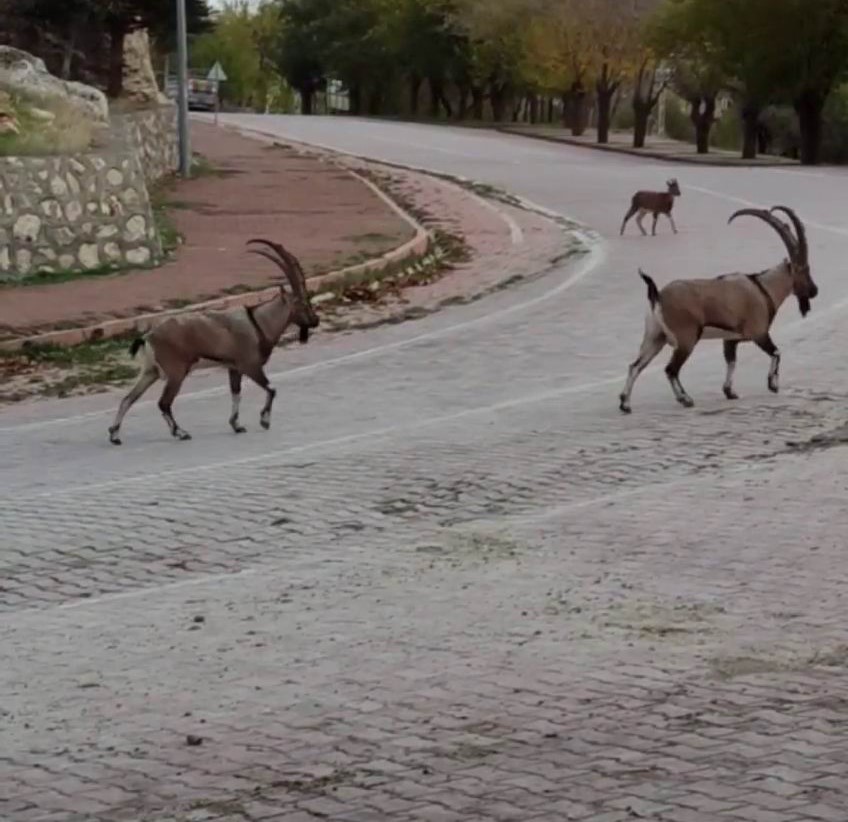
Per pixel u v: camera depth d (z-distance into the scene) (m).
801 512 12.62
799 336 21.44
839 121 65.88
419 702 8.37
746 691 8.35
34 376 20.81
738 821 6.62
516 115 107.56
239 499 13.66
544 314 24.41
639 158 63.56
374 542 12.28
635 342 21.67
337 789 7.16
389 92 118.06
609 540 12.00
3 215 27.38
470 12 95.50
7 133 29.31
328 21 116.06
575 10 74.50
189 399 19.14
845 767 7.22
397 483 14.09
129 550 12.23
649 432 15.84
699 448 15.12
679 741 7.62
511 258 30.88
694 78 66.94
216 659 9.32
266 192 40.41
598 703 8.24
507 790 7.07
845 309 23.41
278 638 9.72
